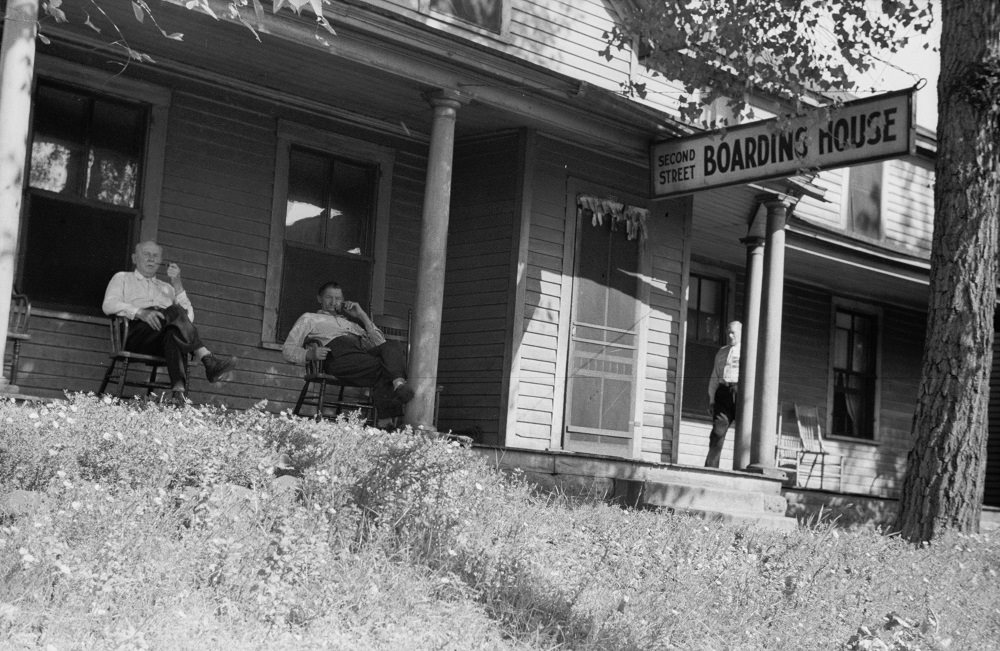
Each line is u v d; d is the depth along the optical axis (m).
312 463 7.04
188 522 5.96
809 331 19.58
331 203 12.52
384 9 10.06
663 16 12.04
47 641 4.35
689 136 12.67
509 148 12.69
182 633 4.72
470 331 12.72
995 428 23.06
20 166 8.07
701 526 9.09
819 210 18.61
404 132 12.95
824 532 9.91
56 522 5.38
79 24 10.37
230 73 11.56
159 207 11.24
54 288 10.59
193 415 7.77
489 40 11.99
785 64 12.34
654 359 13.78
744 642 6.42
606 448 13.20
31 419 6.35
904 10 12.45
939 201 10.95
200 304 11.47
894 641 6.73
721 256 18.00
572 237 12.95
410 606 5.73
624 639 5.98
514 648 5.58
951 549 10.01
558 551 7.26
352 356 10.72
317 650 4.91
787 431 19.02
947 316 10.83
